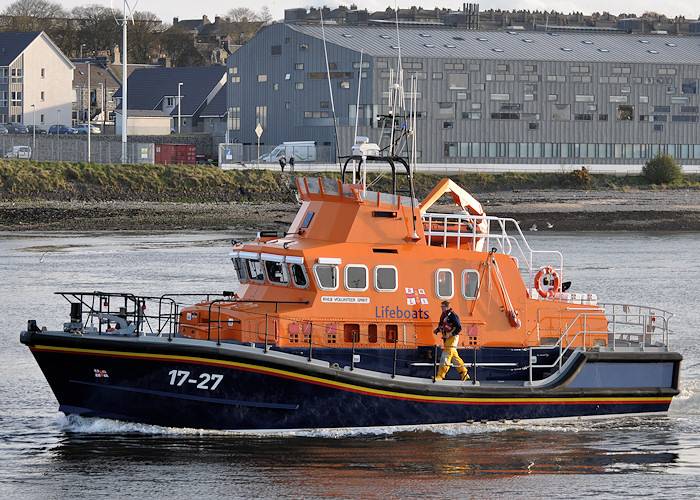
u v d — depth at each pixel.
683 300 99.00
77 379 47.62
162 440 47.75
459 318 50.66
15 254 135.00
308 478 43.16
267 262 50.06
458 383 49.84
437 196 53.38
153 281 106.31
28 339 46.97
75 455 45.78
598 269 125.94
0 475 43.34
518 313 51.97
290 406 47.94
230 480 42.75
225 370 46.75
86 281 106.19
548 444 48.78
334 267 48.59
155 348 46.31
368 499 40.88
